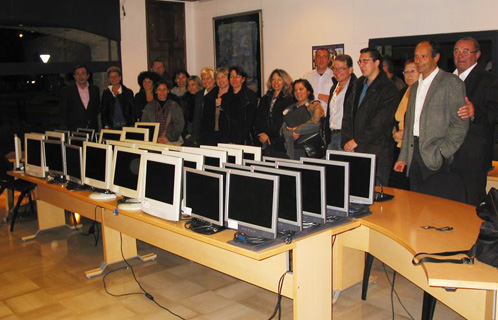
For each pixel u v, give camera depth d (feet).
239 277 10.04
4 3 22.85
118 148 12.19
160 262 14.32
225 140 17.72
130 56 26.91
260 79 25.54
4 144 24.22
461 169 12.90
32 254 15.24
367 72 13.19
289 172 8.76
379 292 11.90
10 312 11.34
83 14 25.09
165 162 10.31
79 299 11.96
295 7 23.27
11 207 19.57
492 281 6.59
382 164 13.17
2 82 23.79
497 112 12.36
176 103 19.74
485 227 7.20
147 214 10.94
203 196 9.57
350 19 21.04
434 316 10.58
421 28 18.74
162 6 27.76
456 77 11.39
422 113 11.61
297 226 8.76
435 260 7.34
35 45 24.26
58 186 14.47
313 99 15.88
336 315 10.78
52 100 25.29
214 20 27.61
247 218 8.80
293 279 8.96
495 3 16.71
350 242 11.12
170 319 10.85
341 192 9.78
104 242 13.87
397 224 9.53
